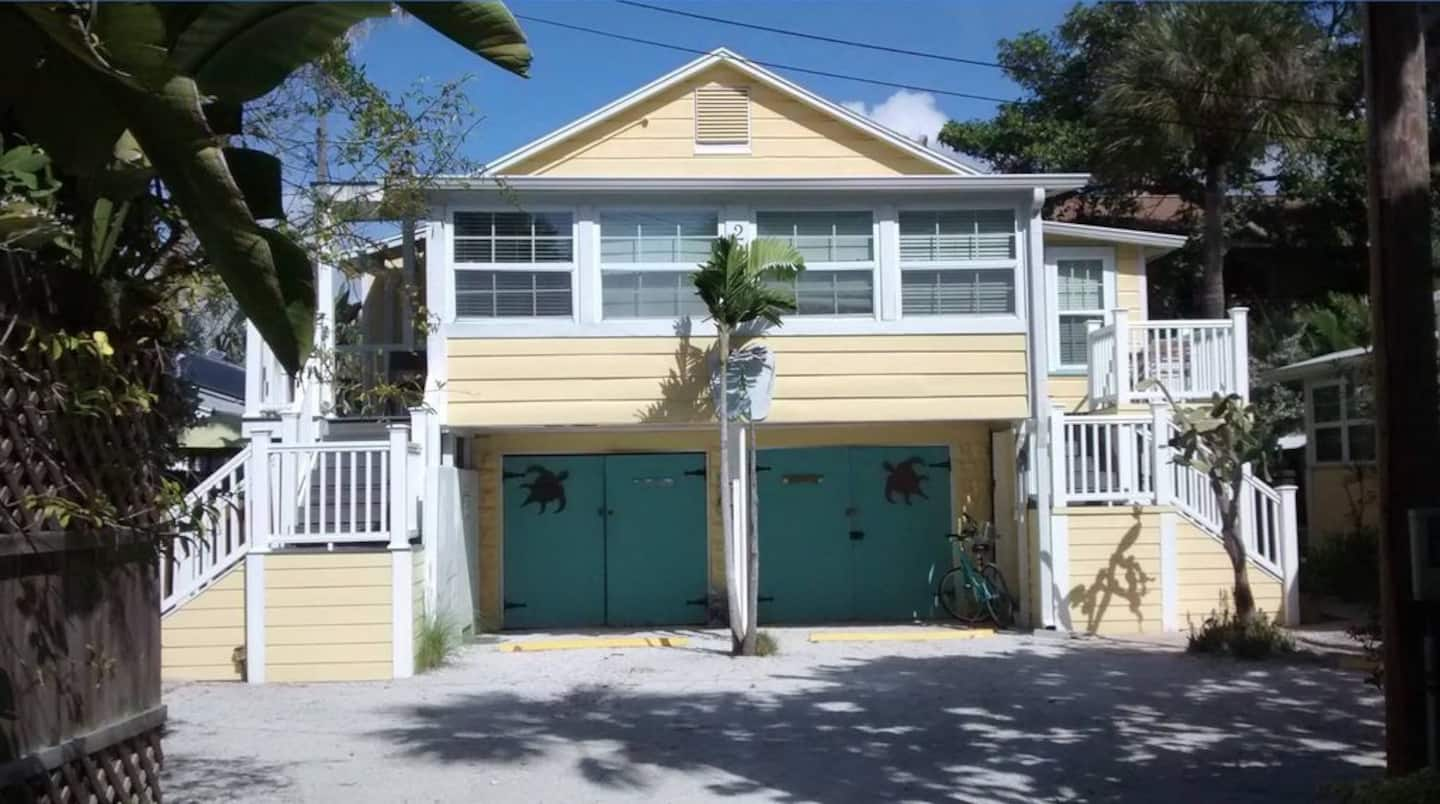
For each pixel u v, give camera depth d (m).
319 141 8.91
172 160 4.24
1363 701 10.20
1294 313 23.83
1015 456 15.22
